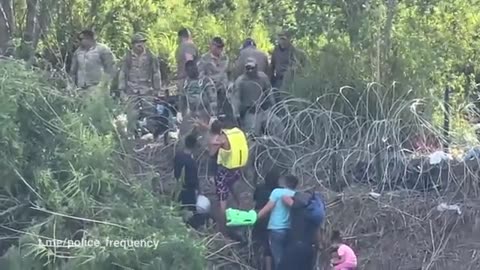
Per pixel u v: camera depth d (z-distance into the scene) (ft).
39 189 115.55
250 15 193.88
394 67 155.84
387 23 157.69
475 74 171.83
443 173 140.15
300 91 151.94
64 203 114.01
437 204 136.56
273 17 167.73
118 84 167.43
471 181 139.33
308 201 122.42
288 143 145.38
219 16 201.57
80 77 164.14
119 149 127.44
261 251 128.06
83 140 118.93
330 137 144.36
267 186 128.47
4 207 116.88
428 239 133.69
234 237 129.18
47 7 194.90
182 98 157.69
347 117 147.33
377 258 132.05
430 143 147.02
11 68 121.19
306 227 122.01
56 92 124.36
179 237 111.96
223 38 199.11
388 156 142.61
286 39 164.45
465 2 166.61
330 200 136.36
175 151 139.74
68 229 113.50
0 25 188.03
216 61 164.35
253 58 164.76
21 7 193.57
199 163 140.97
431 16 163.94
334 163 142.61
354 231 133.80
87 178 116.37
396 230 134.31
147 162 141.08
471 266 130.93
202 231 129.39
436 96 154.10
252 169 141.49
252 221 126.00
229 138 132.46
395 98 151.23
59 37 198.29
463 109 155.43
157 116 160.45
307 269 122.52
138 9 212.64
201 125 142.72
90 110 123.24
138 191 118.83
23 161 117.60
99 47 165.37
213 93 152.15
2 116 115.14
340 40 159.12
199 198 130.62
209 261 124.16
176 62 190.60
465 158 141.79
